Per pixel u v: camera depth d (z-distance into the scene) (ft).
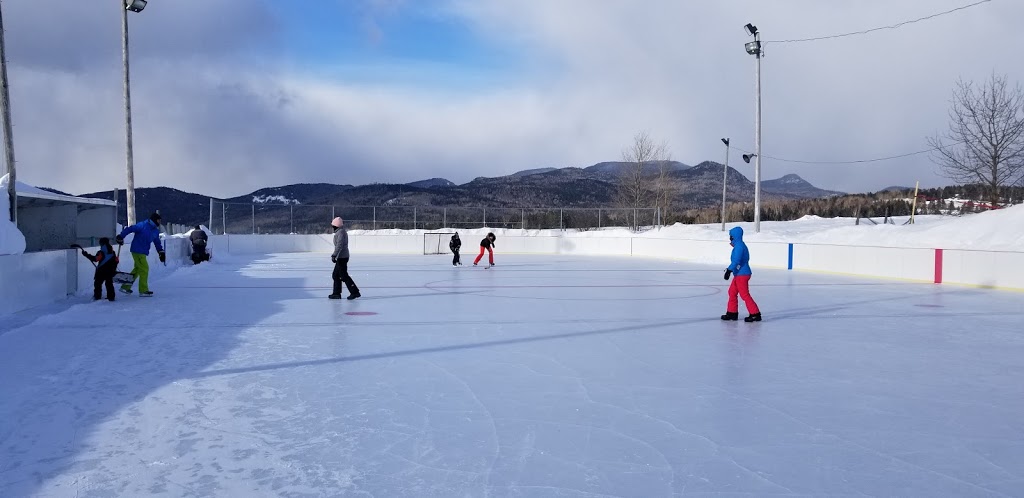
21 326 32.83
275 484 13.16
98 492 12.71
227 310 39.96
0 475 13.56
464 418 17.76
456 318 37.22
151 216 47.16
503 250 128.06
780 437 16.38
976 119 83.30
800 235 85.97
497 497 12.60
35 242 62.80
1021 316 38.93
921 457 15.02
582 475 13.76
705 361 25.61
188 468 13.98
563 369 24.00
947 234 67.15
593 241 120.88
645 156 164.86
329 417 17.76
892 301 46.42
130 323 34.30
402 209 134.92
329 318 36.88
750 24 90.53
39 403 18.88
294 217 127.24
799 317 38.34
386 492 12.79
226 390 20.58
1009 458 14.99
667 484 13.32
